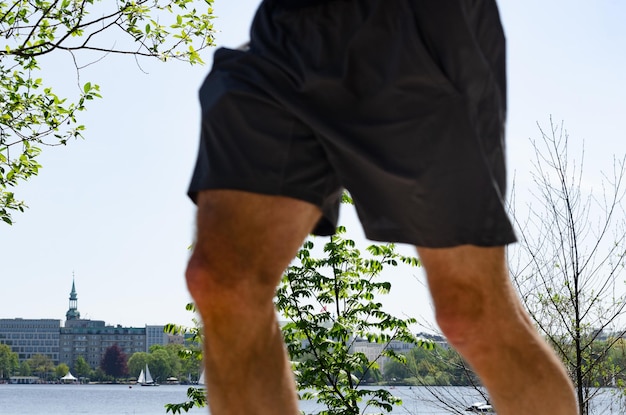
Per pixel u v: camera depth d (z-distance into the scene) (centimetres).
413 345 796
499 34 144
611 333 702
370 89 131
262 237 126
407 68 130
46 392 14650
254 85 133
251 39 143
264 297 124
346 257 829
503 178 138
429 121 130
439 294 134
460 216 130
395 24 132
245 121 131
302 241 135
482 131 134
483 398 689
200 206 129
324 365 812
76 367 14962
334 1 135
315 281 820
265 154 130
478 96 133
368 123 131
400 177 130
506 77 146
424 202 130
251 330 121
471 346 133
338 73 131
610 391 702
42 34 866
